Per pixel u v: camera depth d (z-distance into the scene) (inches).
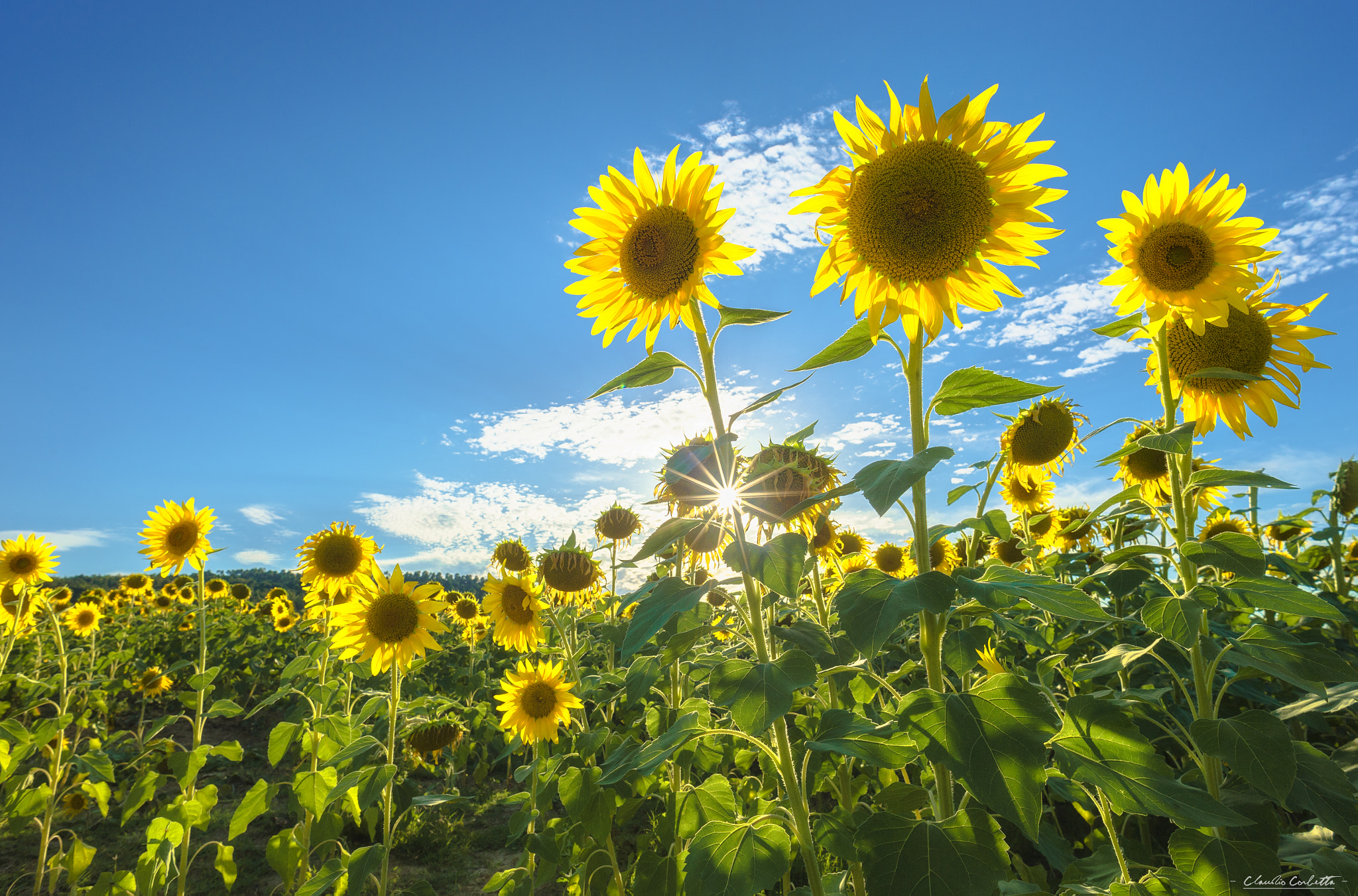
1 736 203.9
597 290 98.9
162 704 448.1
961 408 76.5
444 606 172.7
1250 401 117.2
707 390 88.5
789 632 93.0
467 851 235.6
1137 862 98.7
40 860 197.8
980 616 78.1
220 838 253.8
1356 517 170.2
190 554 209.5
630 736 142.3
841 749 70.2
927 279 80.6
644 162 93.4
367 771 143.1
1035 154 77.8
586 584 200.1
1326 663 83.2
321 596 218.8
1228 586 88.0
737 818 112.0
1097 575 109.2
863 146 84.7
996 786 59.3
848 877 100.0
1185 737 120.3
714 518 87.3
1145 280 107.0
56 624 233.1
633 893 121.9
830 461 119.8
